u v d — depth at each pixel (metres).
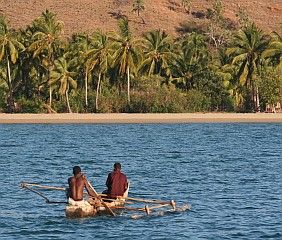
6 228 67.81
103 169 118.38
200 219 71.94
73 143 182.88
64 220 71.69
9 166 122.81
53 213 75.44
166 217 73.06
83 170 117.00
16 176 107.44
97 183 100.12
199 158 138.50
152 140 192.50
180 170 115.31
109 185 76.31
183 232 66.00
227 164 125.62
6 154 149.50
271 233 65.38
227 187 94.06
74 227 68.38
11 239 63.25
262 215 73.88
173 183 98.19
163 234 65.19
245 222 70.25
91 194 73.69
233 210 76.75
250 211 76.19
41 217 73.19
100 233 65.75
